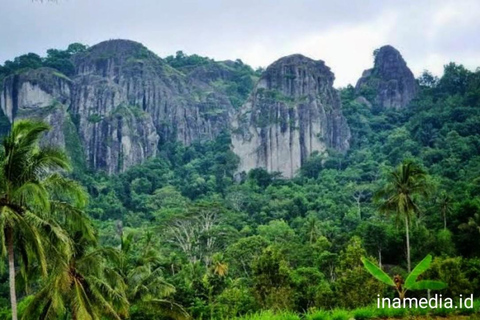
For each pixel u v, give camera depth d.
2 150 21.94
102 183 160.25
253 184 150.12
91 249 27.16
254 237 71.19
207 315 44.25
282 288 44.06
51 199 24.95
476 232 64.62
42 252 20.92
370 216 108.94
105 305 25.19
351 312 16.89
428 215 80.69
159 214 124.69
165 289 33.34
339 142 187.75
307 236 88.56
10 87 197.25
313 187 141.00
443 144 148.12
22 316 24.62
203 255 89.06
